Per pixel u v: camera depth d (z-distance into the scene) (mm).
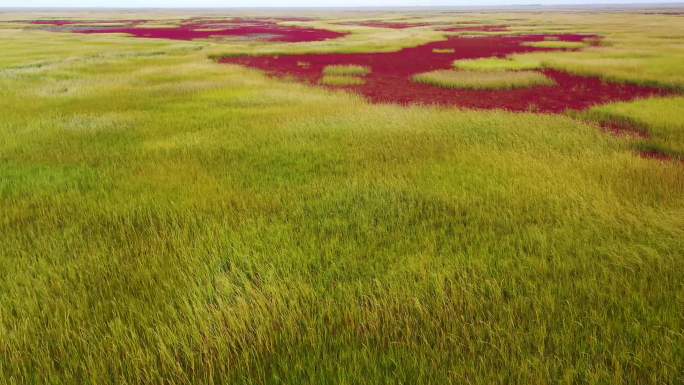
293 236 5113
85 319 3510
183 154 9039
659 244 4668
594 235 5031
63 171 7945
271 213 5945
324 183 7164
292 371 2873
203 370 2949
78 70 25547
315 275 4195
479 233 5156
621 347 3012
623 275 4031
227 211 5945
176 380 2877
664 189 6457
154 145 9812
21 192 6773
